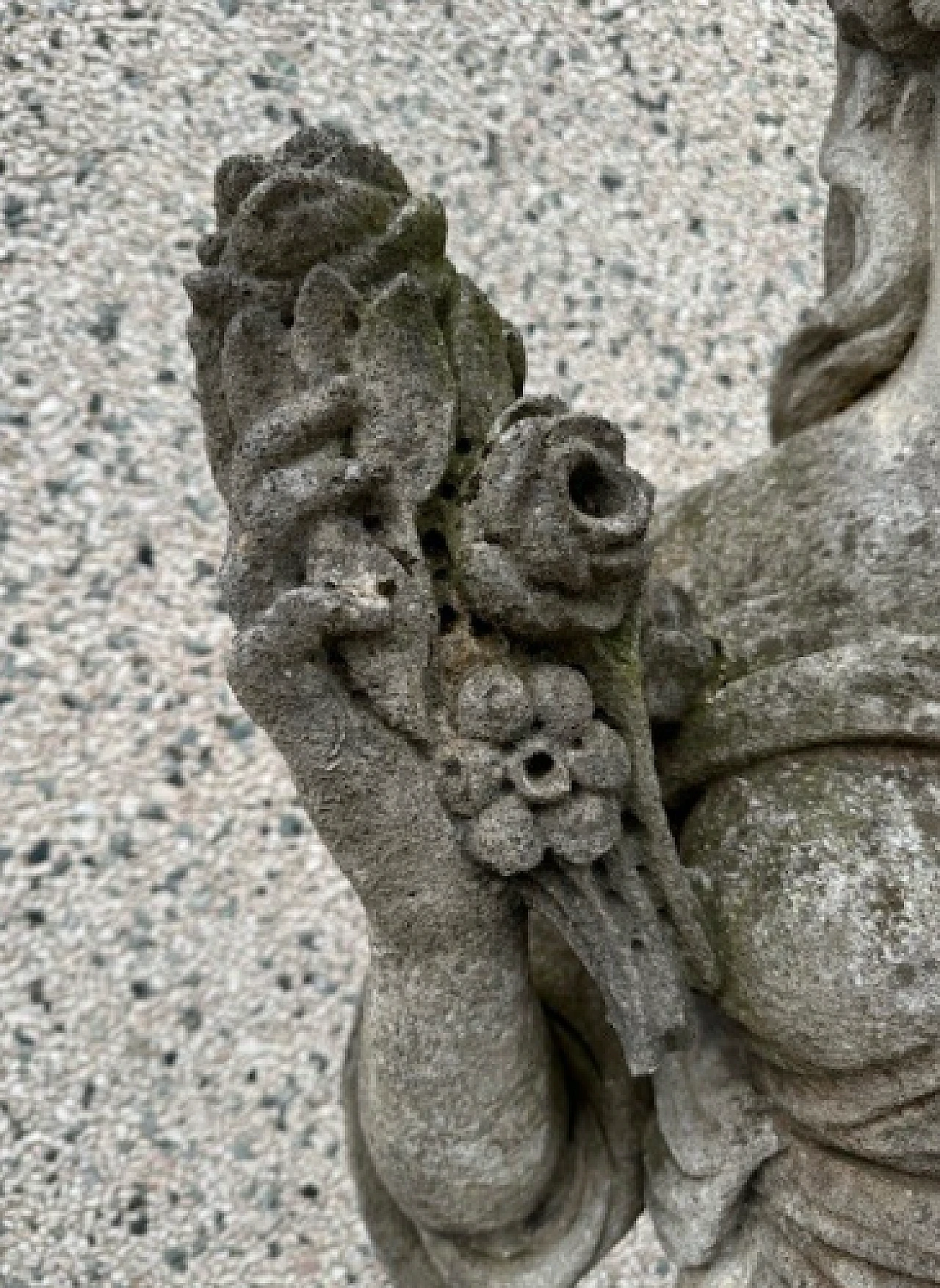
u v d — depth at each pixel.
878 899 0.62
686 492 0.84
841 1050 0.64
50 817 1.75
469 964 0.64
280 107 1.94
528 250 2.00
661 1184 0.78
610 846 0.62
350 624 0.57
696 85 2.13
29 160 1.85
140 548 1.82
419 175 1.97
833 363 0.80
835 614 0.70
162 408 1.85
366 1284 1.70
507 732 0.60
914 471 0.70
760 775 0.68
